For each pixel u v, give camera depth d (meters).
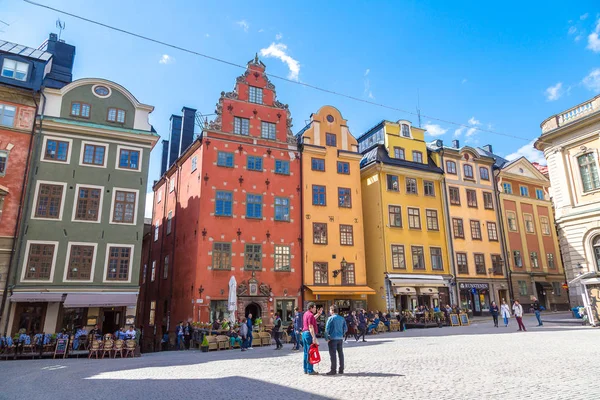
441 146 40.16
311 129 33.12
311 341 10.52
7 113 23.31
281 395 8.11
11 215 22.19
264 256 28.66
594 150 27.75
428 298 34.16
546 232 43.22
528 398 6.99
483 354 12.91
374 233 34.47
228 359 15.30
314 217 31.20
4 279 21.27
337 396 7.70
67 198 23.55
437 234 36.19
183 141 36.47
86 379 11.65
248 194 29.25
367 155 37.19
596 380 8.21
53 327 21.83
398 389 8.05
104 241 23.77
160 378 11.18
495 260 38.47
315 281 29.95
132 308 23.23
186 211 30.48
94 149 24.80
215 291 26.53
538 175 44.56
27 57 24.69
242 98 30.83
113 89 26.12
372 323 27.27
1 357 18.84
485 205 39.78
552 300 40.97
